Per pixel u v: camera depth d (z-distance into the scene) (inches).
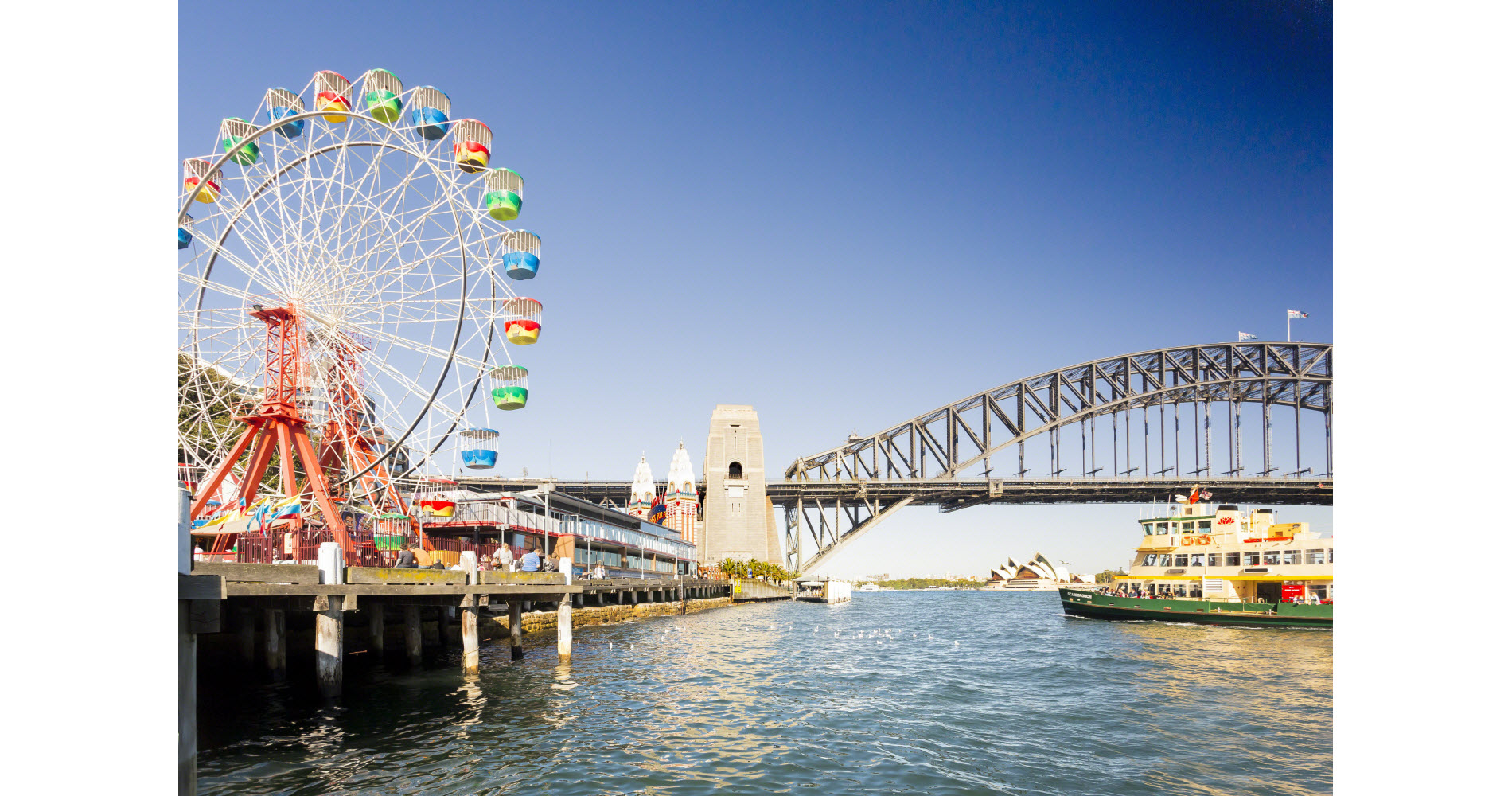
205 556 1087.6
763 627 2945.4
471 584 1333.7
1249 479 6953.7
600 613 2746.1
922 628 2965.1
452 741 917.8
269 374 1644.9
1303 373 7455.7
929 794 772.6
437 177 1691.7
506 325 1764.3
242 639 1238.9
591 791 757.9
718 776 818.2
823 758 893.8
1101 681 1488.7
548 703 1146.7
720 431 7765.8
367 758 842.8
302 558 1240.2
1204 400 7426.2
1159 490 7027.6
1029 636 2524.6
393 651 1640.0
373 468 1800.0
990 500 7239.2
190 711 493.4
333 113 1544.0
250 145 1638.8
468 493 2802.7
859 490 7199.8
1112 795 774.5
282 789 739.4
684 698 1241.4
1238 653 1948.8
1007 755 922.7
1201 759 909.8
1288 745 971.9
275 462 2326.5
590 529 3526.1
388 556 1503.4
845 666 1708.9
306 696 1127.6
